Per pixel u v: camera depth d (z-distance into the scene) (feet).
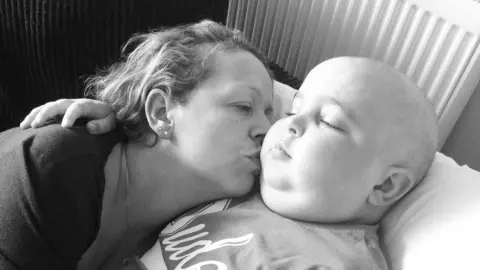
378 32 4.13
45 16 3.28
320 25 4.52
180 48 2.82
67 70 3.56
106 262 2.86
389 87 2.49
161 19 3.67
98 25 3.41
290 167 2.44
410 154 2.51
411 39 3.92
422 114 2.54
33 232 2.21
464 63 3.72
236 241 2.37
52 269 2.30
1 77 3.65
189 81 2.66
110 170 2.72
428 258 2.35
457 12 3.63
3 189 2.24
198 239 2.49
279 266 2.17
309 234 2.35
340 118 2.40
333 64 2.64
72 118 2.49
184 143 2.62
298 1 4.64
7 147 2.39
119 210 2.84
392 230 2.64
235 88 2.62
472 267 2.20
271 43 5.07
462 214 2.44
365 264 2.24
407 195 2.72
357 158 2.39
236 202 2.68
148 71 2.80
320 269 2.15
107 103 2.90
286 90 3.52
